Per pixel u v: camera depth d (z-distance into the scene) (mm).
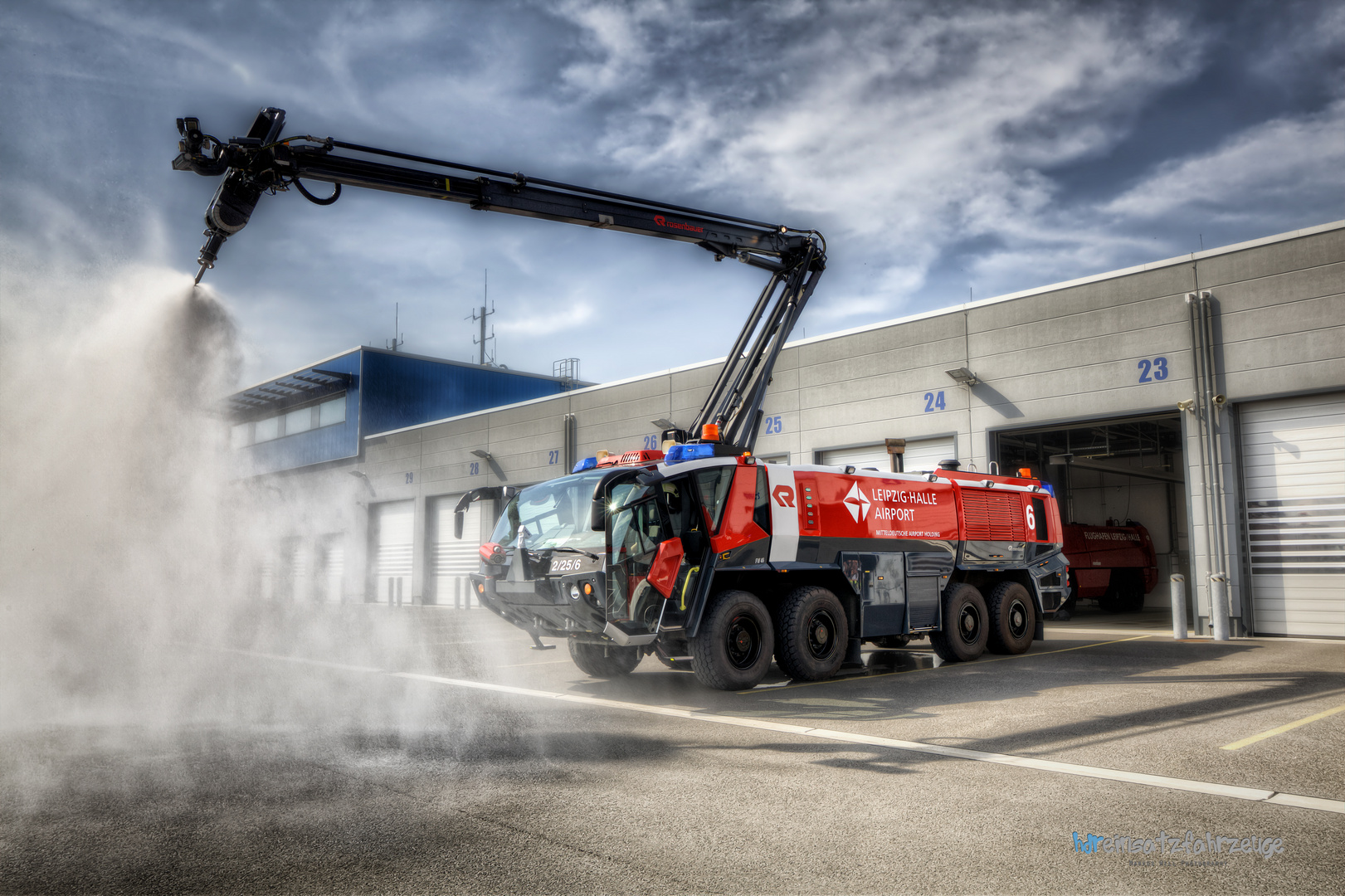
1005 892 3094
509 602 8312
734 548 8164
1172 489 24469
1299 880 3193
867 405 17422
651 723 6418
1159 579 23812
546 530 8320
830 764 5012
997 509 10945
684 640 8086
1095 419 14375
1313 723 6055
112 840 3723
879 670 9531
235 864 3412
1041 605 11383
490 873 3289
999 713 6578
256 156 7426
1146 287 13977
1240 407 13109
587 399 23609
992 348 15695
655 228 10094
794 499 8766
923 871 3289
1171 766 4891
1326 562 12219
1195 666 9328
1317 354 12266
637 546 7566
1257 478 12914
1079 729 5922
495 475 26312
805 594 8555
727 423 10680
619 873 3281
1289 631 12500
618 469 7609
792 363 18750
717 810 4098
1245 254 13031
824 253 11523
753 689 8172
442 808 4156
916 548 9859
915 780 4629
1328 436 12312
